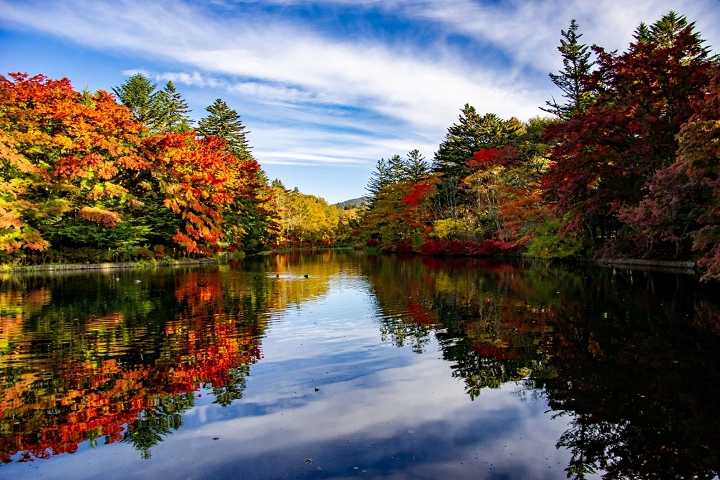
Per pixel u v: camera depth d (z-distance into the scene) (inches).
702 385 236.1
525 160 1435.8
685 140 470.6
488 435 184.5
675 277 682.2
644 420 197.5
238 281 765.9
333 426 193.2
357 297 564.4
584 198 1019.3
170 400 224.1
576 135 877.2
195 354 304.7
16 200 963.3
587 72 1245.1
